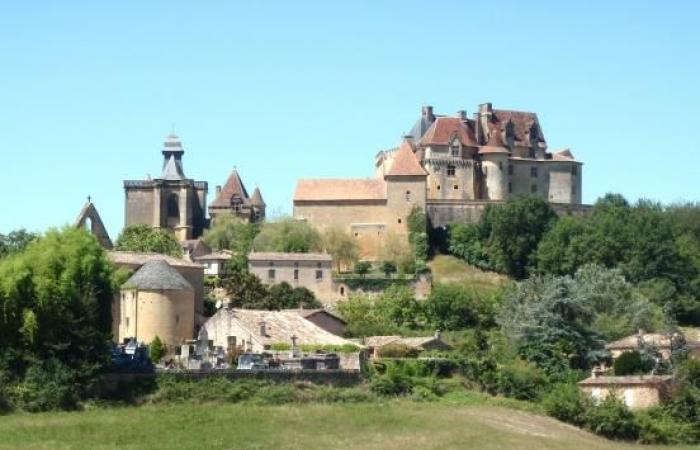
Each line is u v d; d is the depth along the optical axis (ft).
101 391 463.83
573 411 502.38
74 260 480.23
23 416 438.40
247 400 469.98
